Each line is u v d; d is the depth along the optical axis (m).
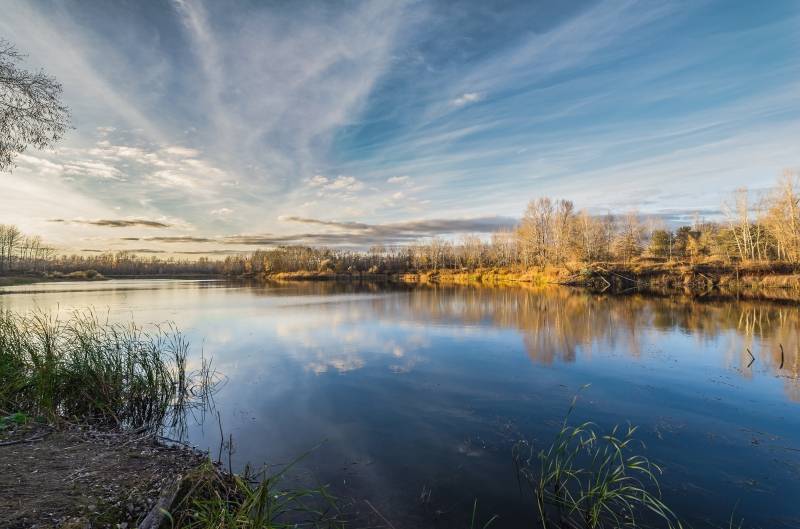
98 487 4.75
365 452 6.97
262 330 19.95
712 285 45.84
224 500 4.72
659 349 15.03
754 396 9.79
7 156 9.44
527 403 9.45
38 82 9.26
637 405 9.25
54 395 8.21
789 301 30.98
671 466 6.44
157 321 22.86
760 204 55.78
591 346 15.69
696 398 9.67
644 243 82.81
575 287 52.47
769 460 6.60
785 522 5.00
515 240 87.62
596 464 6.54
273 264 121.44
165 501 4.12
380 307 30.44
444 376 11.77
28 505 4.18
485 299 36.50
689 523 5.01
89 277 94.50
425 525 4.93
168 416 8.73
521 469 6.38
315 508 5.27
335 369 12.59
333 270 118.62
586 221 70.19
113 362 9.78
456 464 6.55
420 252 115.19
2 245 78.00
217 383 11.17
